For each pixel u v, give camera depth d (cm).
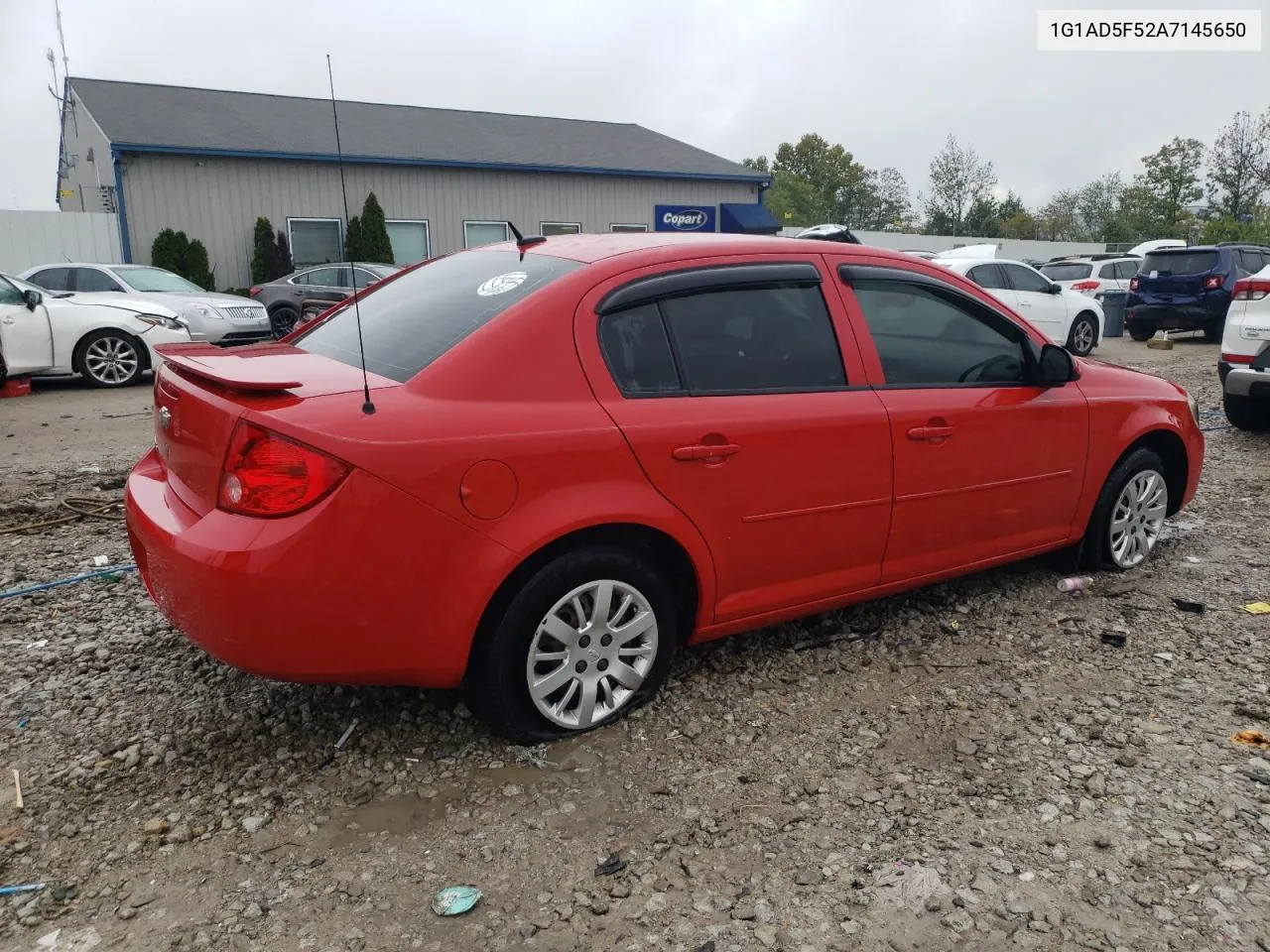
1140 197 5638
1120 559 475
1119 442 452
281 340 394
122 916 234
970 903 238
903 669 372
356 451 259
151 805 280
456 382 283
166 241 1975
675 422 310
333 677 272
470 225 2381
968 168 6269
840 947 224
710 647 389
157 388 323
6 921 232
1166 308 1697
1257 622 415
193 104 2339
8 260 1909
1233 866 251
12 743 313
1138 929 229
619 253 328
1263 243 4075
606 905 238
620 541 312
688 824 272
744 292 341
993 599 443
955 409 380
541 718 307
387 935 228
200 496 279
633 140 2911
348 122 2464
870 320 370
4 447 779
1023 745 315
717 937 227
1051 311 1498
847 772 299
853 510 357
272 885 246
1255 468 706
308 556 256
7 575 463
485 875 250
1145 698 347
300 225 2170
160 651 382
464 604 277
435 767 300
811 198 8719
